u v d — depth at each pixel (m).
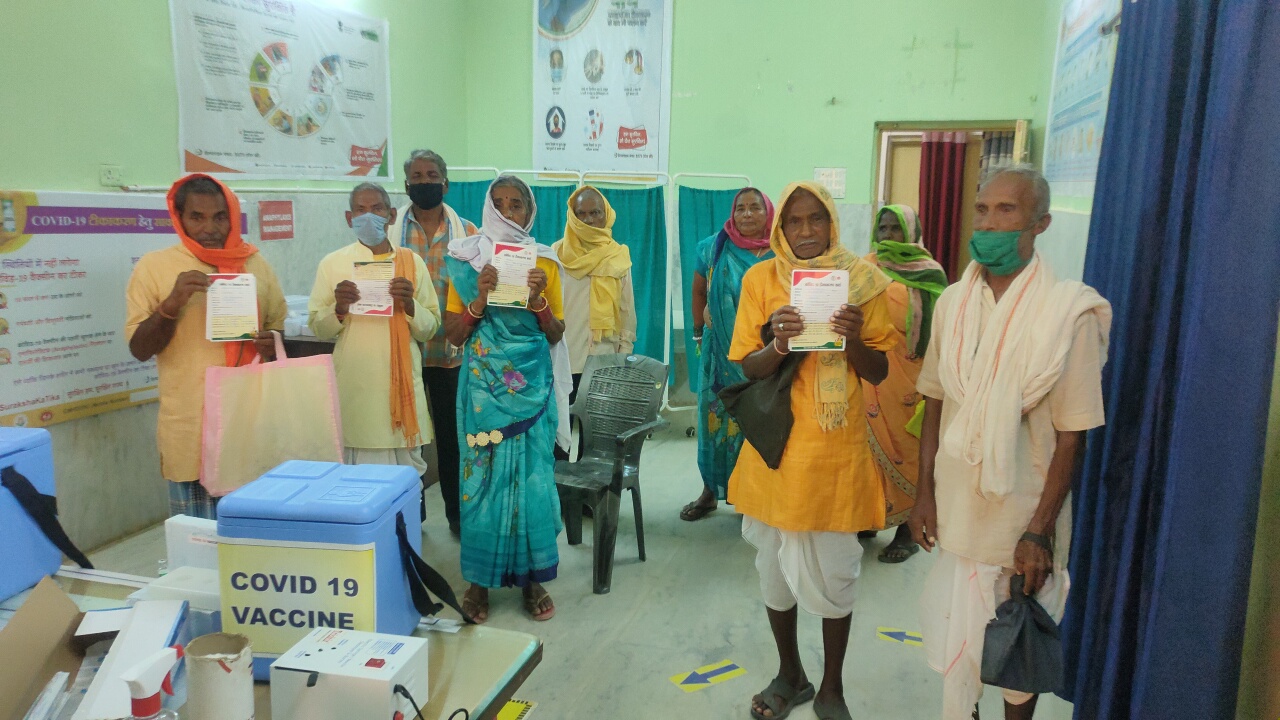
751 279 2.15
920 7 5.37
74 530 3.32
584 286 4.03
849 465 2.04
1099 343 1.62
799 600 2.14
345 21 4.91
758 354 2.05
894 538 3.51
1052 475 1.65
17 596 1.43
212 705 0.99
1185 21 1.60
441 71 5.99
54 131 3.22
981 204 1.68
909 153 5.72
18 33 3.06
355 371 2.96
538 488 2.78
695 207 5.40
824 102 5.62
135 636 1.18
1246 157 1.26
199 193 2.51
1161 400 1.56
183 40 3.81
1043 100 5.01
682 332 5.91
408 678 1.10
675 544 3.66
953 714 1.80
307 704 1.07
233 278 2.47
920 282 3.30
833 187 5.71
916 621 2.94
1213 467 1.33
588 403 3.61
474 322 2.69
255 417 2.52
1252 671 1.43
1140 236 1.71
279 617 1.24
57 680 1.15
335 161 4.94
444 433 3.57
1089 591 1.88
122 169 3.53
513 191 2.70
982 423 1.66
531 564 2.80
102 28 3.40
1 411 3.00
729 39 5.71
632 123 6.00
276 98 4.41
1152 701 1.43
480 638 1.36
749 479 2.16
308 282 4.74
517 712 2.36
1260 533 1.42
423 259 3.46
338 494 1.26
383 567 1.26
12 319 3.01
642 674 2.58
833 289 1.93
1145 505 1.62
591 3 5.92
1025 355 1.62
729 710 2.39
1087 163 3.38
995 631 1.67
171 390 2.54
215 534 1.48
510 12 6.16
